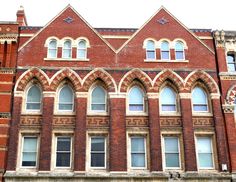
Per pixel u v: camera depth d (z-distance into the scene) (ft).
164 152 94.48
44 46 102.78
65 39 104.22
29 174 89.30
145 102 98.78
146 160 93.40
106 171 91.35
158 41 105.09
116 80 99.30
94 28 106.11
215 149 94.89
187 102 98.17
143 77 100.01
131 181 89.81
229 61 104.83
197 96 100.68
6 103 95.66
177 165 93.56
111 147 92.68
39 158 91.04
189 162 92.32
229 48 104.99
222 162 92.73
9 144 91.86
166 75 100.58
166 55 103.96
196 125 96.53
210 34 107.14
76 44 103.35
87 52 102.58
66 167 91.97
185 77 100.63
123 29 106.83
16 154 91.30
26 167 91.66
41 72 99.14
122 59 101.91
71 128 94.79
